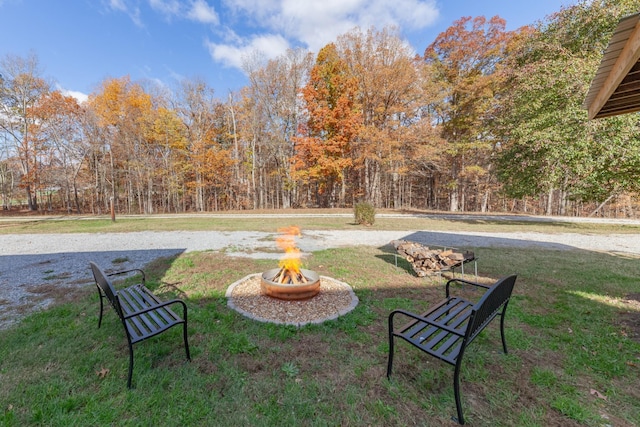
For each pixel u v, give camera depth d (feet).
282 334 9.48
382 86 64.75
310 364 8.03
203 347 8.80
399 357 8.43
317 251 23.76
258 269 17.89
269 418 6.01
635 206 77.97
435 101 66.74
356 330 10.03
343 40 68.54
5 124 74.74
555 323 10.71
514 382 7.33
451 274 17.26
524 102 40.86
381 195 94.89
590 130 32.32
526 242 28.81
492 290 6.48
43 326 10.12
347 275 16.79
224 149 89.51
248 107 85.20
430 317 8.04
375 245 26.81
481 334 9.79
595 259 21.17
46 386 6.90
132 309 8.93
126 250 24.30
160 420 5.92
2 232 35.12
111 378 7.27
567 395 6.88
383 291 14.24
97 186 82.99
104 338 9.32
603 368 7.93
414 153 66.74
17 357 8.18
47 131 73.72
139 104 78.48
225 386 7.06
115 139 77.15
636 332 10.04
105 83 78.54
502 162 47.14
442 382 7.34
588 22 36.04
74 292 13.79
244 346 8.77
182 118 83.82
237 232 35.37
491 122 53.42
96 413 6.06
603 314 11.54
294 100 79.82
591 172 34.01
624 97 9.77
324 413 6.21
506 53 60.23
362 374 7.61
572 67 34.42
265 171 93.50
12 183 89.61
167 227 39.65
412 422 5.99
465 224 44.55
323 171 72.90
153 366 7.86
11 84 73.20
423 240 29.84
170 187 84.58
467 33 64.44
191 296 13.09
